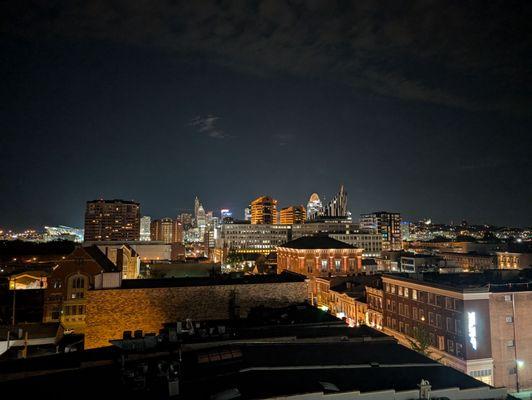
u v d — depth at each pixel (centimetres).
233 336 3281
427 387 2131
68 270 7494
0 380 2389
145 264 13638
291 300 5078
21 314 7656
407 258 17075
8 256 15025
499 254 17812
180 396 2031
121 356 2595
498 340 6150
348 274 13025
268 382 2194
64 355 2903
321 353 2875
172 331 3197
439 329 6731
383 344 3203
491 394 2242
